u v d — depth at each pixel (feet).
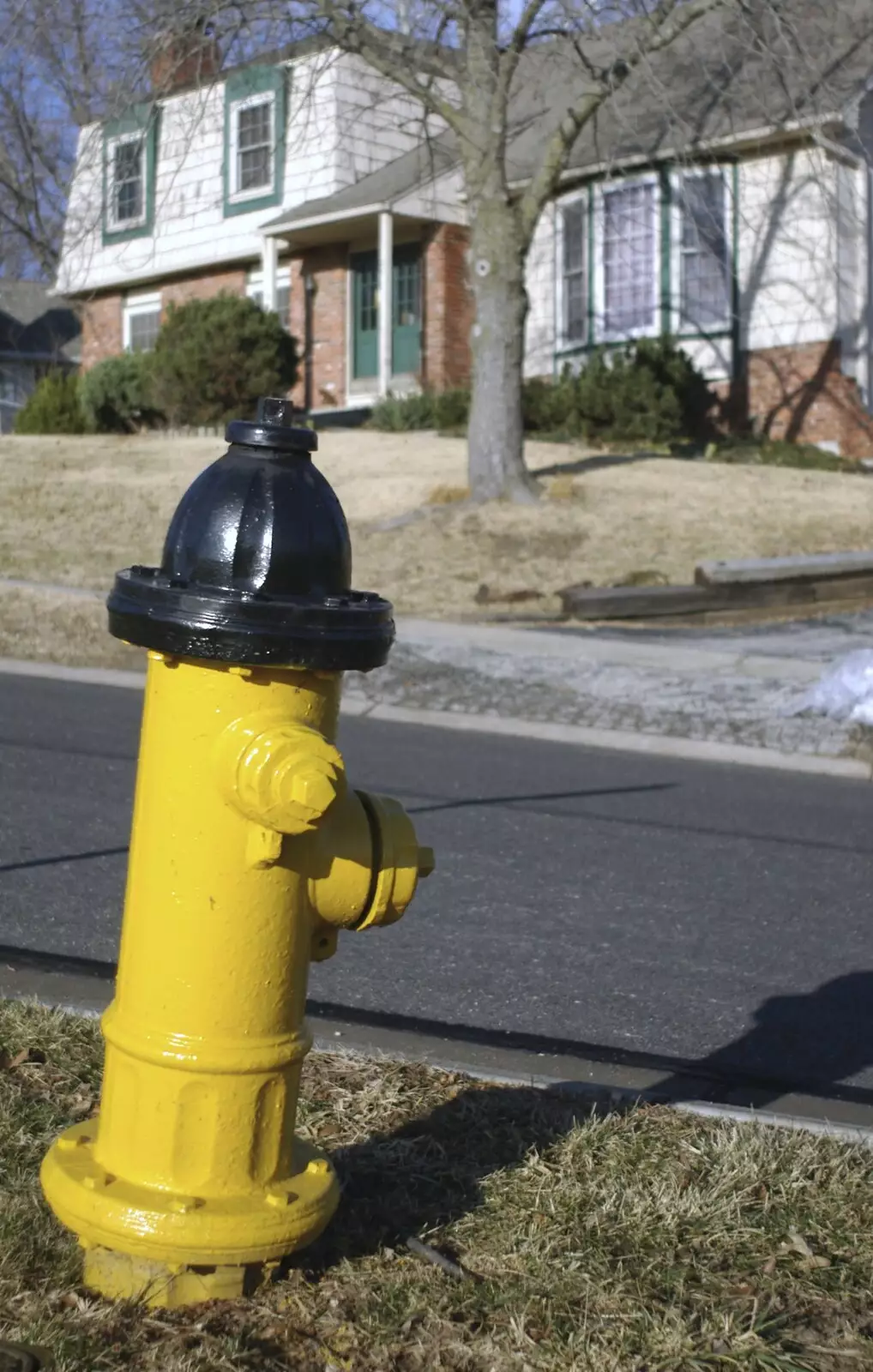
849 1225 10.34
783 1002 16.80
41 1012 13.82
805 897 21.33
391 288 81.30
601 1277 9.46
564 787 28.02
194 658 8.50
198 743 8.68
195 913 8.73
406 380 83.51
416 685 36.11
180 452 63.16
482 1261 9.66
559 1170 10.96
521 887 21.11
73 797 24.73
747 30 52.54
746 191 69.92
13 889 19.40
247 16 48.24
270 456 9.02
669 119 50.62
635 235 72.95
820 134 54.08
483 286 51.96
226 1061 8.72
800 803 27.63
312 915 9.07
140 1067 8.84
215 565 8.75
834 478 58.95
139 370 72.28
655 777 29.37
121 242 97.55
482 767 29.43
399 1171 10.87
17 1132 10.97
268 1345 8.58
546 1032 15.33
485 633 40.86
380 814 9.16
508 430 52.42
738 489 55.21
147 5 48.96
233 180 90.48
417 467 57.88
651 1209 10.34
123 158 61.82
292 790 8.21
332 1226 9.95
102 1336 8.50
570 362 76.13
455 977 17.04
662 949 18.57
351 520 51.67
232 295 72.69
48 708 32.68
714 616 43.91
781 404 69.87
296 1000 9.07
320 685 8.84
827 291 67.97
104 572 46.83
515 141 78.43
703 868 22.67
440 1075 13.05
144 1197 8.73
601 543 48.80
